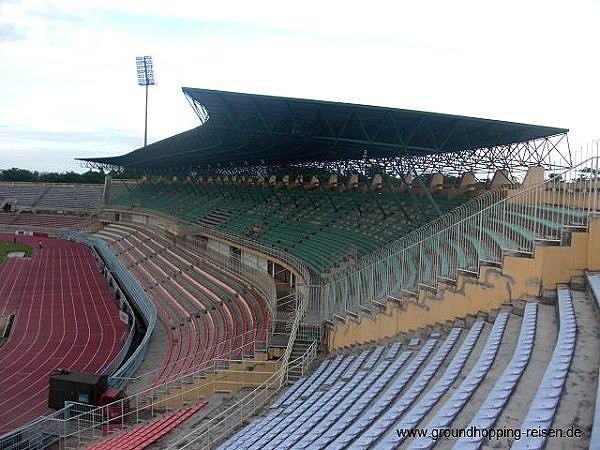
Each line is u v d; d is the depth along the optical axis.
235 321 28.67
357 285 18.88
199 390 19.75
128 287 44.75
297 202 44.25
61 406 20.20
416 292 14.01
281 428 11.53
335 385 13.59
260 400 15.82
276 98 21.94
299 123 24.97
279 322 23.22
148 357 27.12
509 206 14.38
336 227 34.72
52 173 135.62
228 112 26.39
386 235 28.12
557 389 6.49
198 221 54.41
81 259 65.56
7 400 23.92
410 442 7.18
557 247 10.34
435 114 20.97
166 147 48.78
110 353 31.39
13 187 100.69
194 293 37.38
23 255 67.12
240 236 41.50
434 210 28.41
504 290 10.92
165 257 51.38
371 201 36.06
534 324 9.22
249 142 33.34
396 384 10.28
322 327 20.08
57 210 95.06
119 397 20.28
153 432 16.42
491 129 23.33
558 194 12.83
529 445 5.41
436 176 32.72
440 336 12.10
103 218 88.00
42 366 28.91
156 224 69.62
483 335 10.33
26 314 40.31
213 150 41.38
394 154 30.08
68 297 46.19
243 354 20.52
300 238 35.72
